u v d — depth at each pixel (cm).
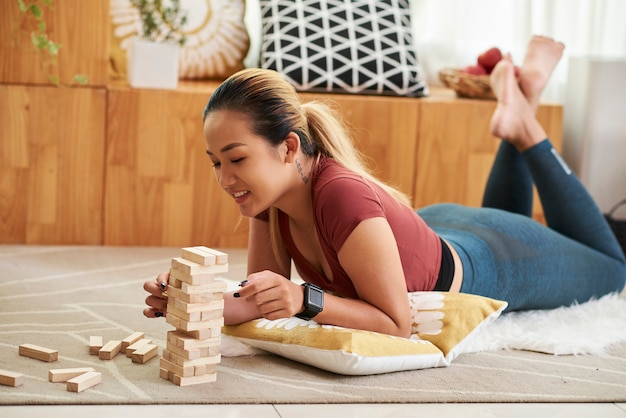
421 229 221
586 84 357
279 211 214
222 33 352
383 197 212
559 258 258
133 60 310
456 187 337
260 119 191
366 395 188
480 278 237
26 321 229
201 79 354
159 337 222
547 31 385
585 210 276
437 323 213
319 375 198
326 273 215
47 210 311
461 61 387
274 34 341
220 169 194
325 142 207
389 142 330
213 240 324
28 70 301
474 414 184
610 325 247
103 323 231
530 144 279
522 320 248
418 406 186
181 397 181
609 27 393
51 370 187
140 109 310
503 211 265
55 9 299
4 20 296
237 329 211
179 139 314
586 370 214
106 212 315
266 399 183
